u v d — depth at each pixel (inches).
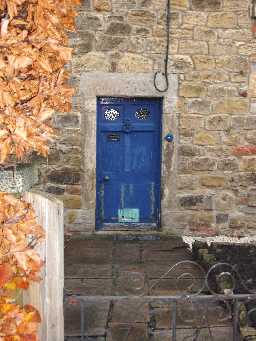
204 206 247.3
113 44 238.4
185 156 245.3
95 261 202.7
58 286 108.3
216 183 246.8
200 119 243.8
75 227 245.3
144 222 254.5
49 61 100.0
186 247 227.5
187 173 245.9
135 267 193.9
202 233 247.9
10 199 91.9
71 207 244.5
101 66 239.0
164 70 240.4
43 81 96.7
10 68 87.0
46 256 107.4
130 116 249.6
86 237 244.4
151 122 250.7
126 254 214.4
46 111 93.5
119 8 236.8
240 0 238.4
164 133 243.8
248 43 241.1
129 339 130.3
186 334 132.6
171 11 237.6
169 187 245.6
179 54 240.2
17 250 90.4
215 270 168.9
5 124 87.0
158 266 195.2
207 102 243.0
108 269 191.2
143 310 147.9
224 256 193.3
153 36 238.7
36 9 93.4
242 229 249.0
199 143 244.7
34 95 95.3
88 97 239.9
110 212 253.9
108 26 237.5
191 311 147.1
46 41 93.5
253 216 249.1
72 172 243.1
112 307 150.1
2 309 90.7
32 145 89.0
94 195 244.8
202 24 239.5
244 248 207.5
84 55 238.1
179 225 247.1
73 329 135.4
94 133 242.2
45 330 108.7
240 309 134.7
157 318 142.6
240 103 243.8
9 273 91.5
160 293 162.7
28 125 88.7
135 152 251.9
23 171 102.2
